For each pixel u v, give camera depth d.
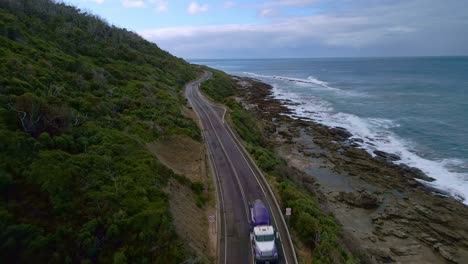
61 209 17.55
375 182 40.72
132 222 18.39
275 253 19.36
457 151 49.34
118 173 22.81
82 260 15.73
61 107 26.89
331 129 62.12
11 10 52.81
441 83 125.69
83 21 77.12
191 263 17.36
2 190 17.25
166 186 23.98
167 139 35.50
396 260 27.31
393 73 186.75
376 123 67.62
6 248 14.68
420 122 66.50
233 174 32.50
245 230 23.34
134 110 39.16
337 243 21.56
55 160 20.31
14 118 22.59
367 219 33.16
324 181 41.44
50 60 40.69
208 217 24.89
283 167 35.78
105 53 65.00
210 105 62.38
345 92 113.88
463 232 30.08
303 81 160.62
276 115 74.62
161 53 108.56
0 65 30.72
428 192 37.69
